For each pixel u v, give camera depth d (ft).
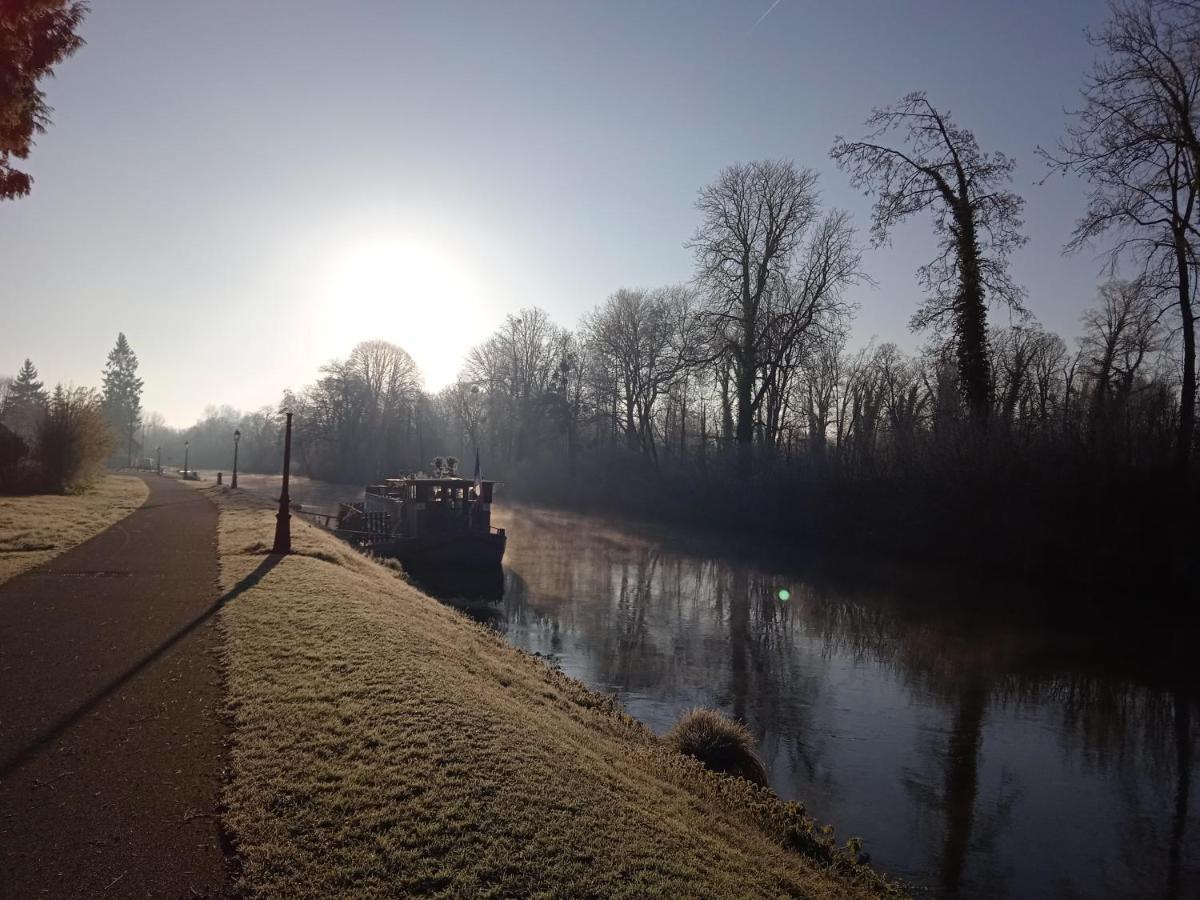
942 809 33.73
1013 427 99.81
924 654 60.59
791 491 137.08
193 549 59.16
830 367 181.27
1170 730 44.73
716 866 18.24
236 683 24.95
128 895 13.71
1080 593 82.69
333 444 284.61
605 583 91.30
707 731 33.73
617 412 211.00
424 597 55.52
